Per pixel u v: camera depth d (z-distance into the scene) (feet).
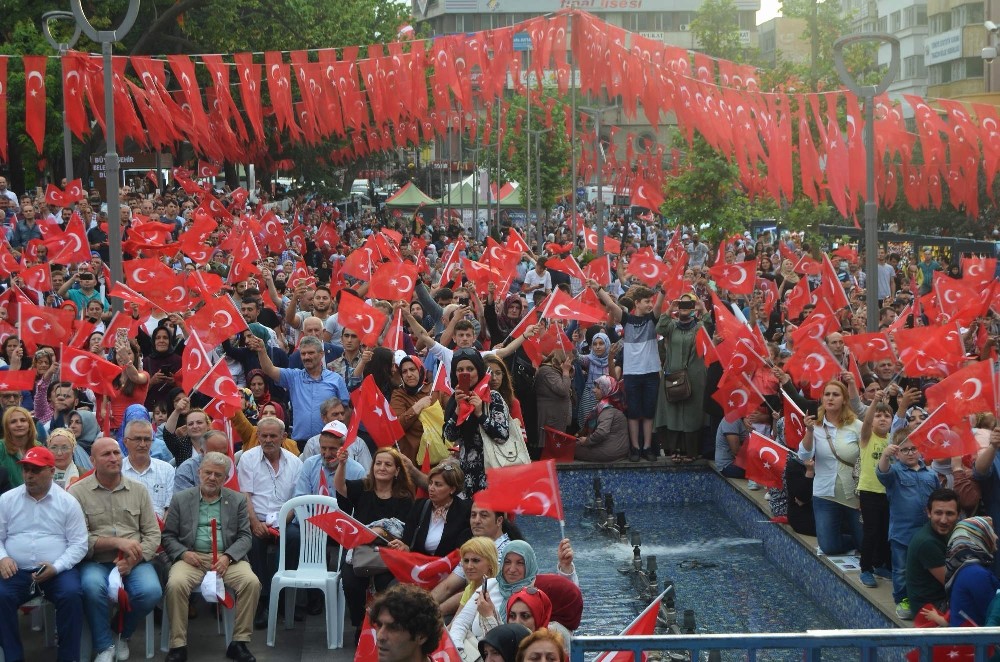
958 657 19.80
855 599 33.35
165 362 42.52
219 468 30.25
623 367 50.96
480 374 33.76
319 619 32.40
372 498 30.35
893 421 33.99
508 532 27.53
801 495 38.96
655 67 54.70
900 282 84.38
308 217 151.74
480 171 195.21
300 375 38.99
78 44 101.09
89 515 28.96
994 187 119.14
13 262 53.11
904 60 234.38
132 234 56.70
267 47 118.32
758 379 45.06
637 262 56.59
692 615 31.12
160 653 29.71
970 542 25.85
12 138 98.02
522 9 347.56
